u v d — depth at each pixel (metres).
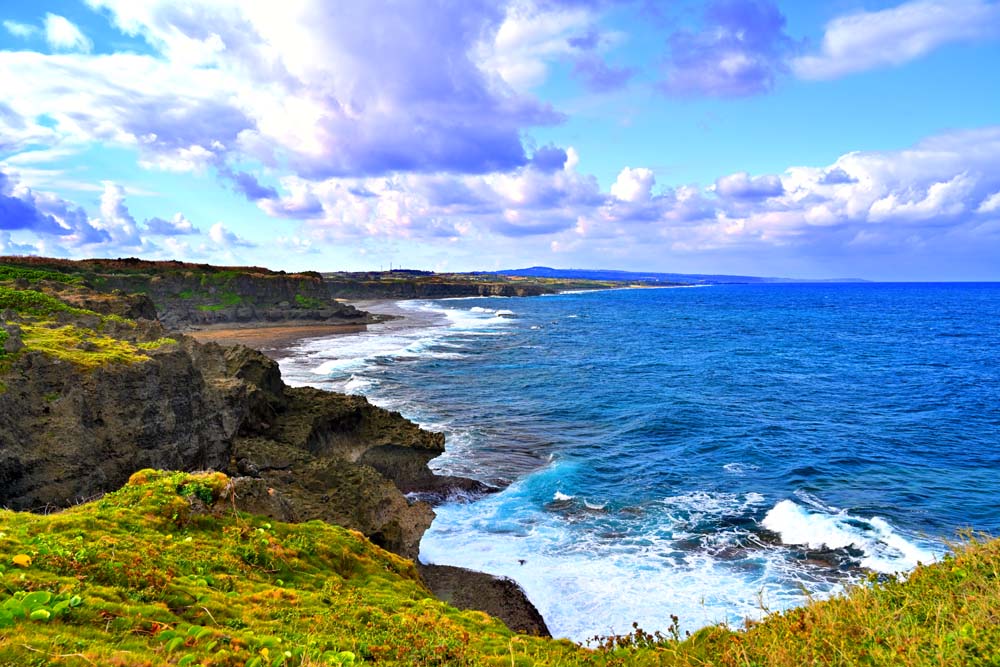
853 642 7.45
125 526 11.42
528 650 11.05
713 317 146.25
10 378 17.33
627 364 68.38
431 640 10.17
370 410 32.22
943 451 34.12
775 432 38.56
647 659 10.15
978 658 6.19
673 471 30.78
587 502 26.62
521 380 56.97
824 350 82.31
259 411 27.34
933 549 21.38
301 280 127.50
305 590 11.70
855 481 29.03
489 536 23.27
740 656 8.26
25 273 66.06
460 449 34.50
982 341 91.44
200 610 8.97
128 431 19.20
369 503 20.70
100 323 28.25
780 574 19.94
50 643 6.39
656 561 20.98
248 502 14.50
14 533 9.81
